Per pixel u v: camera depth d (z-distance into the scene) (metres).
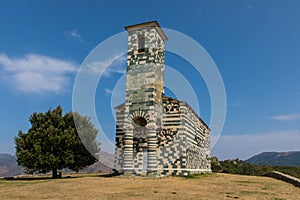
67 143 33.28
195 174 32.34
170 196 16.05
